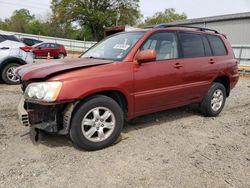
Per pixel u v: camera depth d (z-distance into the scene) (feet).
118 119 12.42
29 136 13.28
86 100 11.51
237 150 12.71
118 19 166.91
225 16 82.28
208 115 17.92
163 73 13.99
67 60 13.46
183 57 15.39
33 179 9.59
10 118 15.89
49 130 11.17
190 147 12.80
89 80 11.32
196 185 9.59
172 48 14.94
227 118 18.07
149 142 13.17
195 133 14.78
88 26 167.84
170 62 14.48
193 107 20.06
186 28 16.42
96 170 10.36
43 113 11.26
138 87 12.98
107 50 14.38
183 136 14.21
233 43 81.30
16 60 26.14
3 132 13.64
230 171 10.64
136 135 14.05
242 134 15.01
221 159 11.66
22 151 11.67
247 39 77.41
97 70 11.76
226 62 18.17
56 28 184.75
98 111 11.87
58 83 10.71
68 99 10.80
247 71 49.85
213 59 17.25
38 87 10.92
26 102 11.62
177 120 16.93
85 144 11.62
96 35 168.35
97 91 11.53
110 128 12.30
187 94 15.72
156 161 11.23
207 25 88.58
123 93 12.48
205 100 17.33
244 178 10.17
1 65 25.61
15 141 12.64
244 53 56.44
